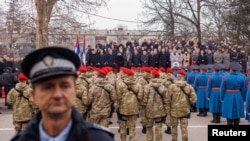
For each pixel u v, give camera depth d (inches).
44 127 69.5
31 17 983.6
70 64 69.9
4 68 639.1
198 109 569.3
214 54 789.2
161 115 329.1
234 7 1363.2
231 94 420.2
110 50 796.0
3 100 723.4
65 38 1150.3
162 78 389.1
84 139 66.6
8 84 597.3
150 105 326.3
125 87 330.0
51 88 68.2
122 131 339.3
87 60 780.0
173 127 335.3
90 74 406.9
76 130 67.1
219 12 1336.1
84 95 331.0
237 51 841.5
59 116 67.4
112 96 329.4
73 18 1029.2
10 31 1454.2
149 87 329.1
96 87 329.4
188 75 583.2
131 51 796.6
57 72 66.6
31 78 69.0
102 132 69.7
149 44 869.2
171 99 331.3
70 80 69.7
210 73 520.7
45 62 67.4
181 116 327.9
